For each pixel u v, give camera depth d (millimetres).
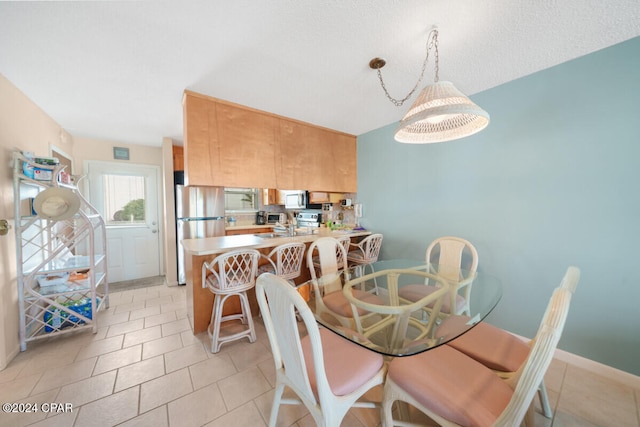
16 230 1865
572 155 1792
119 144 3693
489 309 1321
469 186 2369
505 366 1111
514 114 2059
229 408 1385
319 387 901
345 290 1660
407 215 2955
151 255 3955
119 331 2211
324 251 2227
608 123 1646
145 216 3922
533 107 1959
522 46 1625
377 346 1088
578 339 1781
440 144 2602
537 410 1386
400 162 3027
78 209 1998
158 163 4000
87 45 1551
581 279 1771
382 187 3264
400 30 1472
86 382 1568
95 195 3523
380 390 1585
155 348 1950
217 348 1901
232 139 2471
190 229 3281
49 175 2027
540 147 1934
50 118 2672
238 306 2432
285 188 2885
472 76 1996
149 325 2322
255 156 2629
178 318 2471
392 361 1123
